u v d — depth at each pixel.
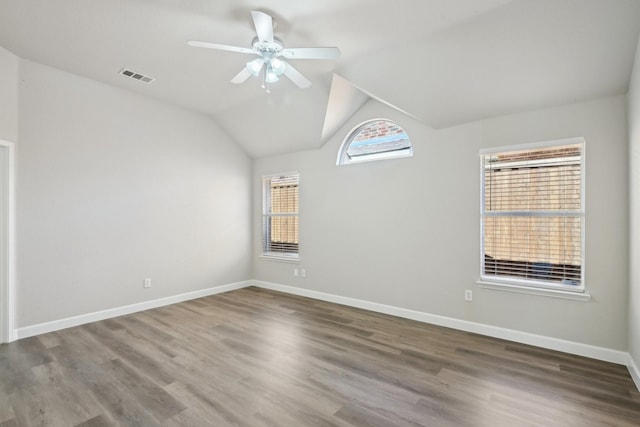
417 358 2.81
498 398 2.21
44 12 2.51
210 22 2.64
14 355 2.86
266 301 4.68
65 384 2.38
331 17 2.52
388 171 4.02
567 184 2.96
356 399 2.20
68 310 3.58
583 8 2.20
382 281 4.10
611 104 2.72
